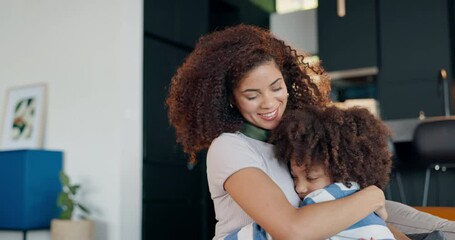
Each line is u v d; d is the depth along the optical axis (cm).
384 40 564
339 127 125
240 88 134
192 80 143
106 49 411
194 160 158
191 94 143
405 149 361
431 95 537
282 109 137
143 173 447
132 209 402
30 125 435
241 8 631
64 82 428
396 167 368
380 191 122
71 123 419
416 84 545
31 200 387
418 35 548
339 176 123
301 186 129
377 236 120
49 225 397
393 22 561
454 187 379
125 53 407
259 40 142
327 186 124
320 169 125
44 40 443
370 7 578
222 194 131
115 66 405
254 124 138
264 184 121
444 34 536
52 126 428
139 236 406
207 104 140
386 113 557
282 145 129
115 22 409
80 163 411
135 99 413
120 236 388
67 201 378
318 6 607
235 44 139
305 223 114
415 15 551
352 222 116
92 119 410
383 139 129
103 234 394
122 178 395
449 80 532
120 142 397
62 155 416
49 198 399
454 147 308
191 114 145
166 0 492
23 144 435
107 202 396
